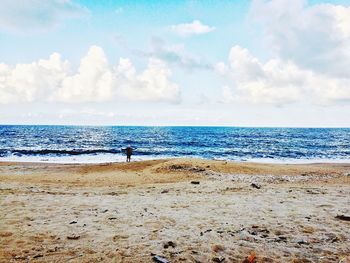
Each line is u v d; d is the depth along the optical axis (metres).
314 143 70.31
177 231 6.48
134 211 8.25
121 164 23.48
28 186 12.91
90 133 108.25
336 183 15.94
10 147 48.12
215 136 98.69
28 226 6.62
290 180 17.20
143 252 5.25
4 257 4.89
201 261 4.95
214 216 7.78
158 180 16.53
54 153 39.78
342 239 6.09
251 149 52.03
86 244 5.61
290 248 5.57
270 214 7.99
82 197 10.29
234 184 13.83
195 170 19.53
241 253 5.31
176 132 132.12
